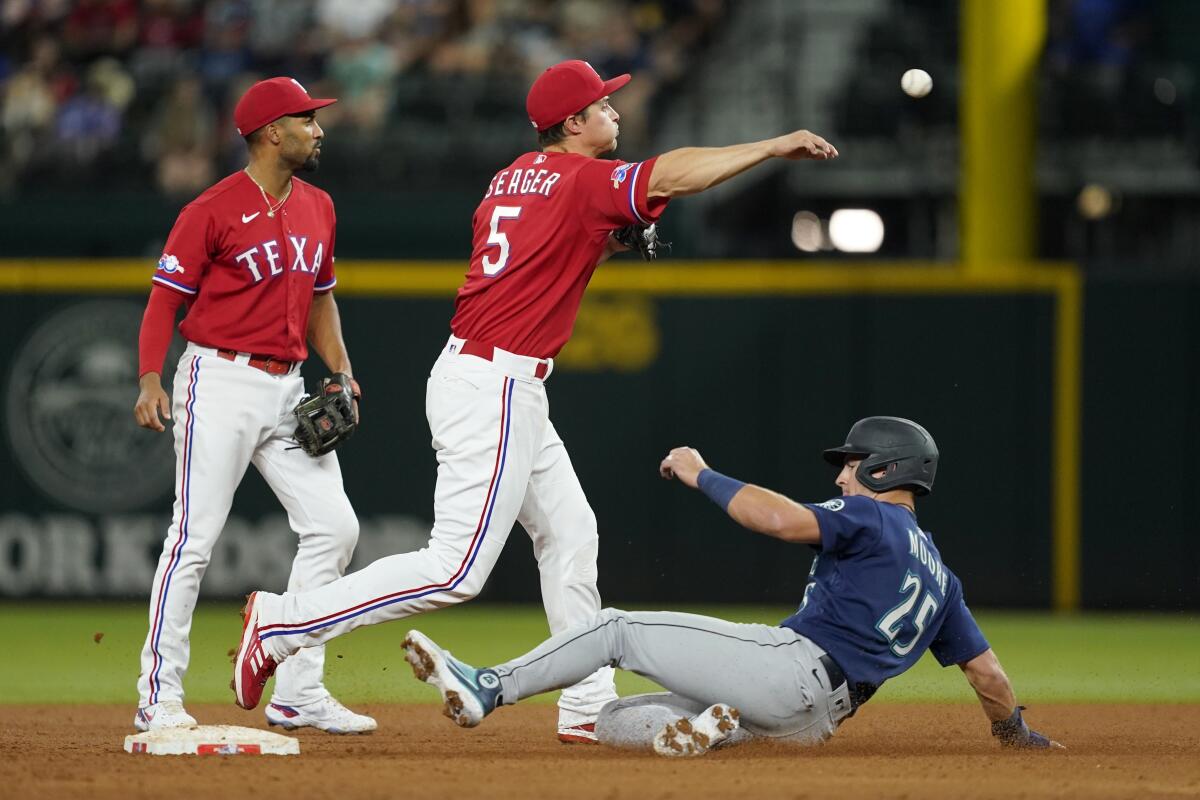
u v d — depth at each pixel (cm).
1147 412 4631
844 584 1805
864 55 5656
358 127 5744
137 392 4712
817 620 1811
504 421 1898
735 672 1791
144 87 5909
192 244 2009
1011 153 4800
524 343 1909
